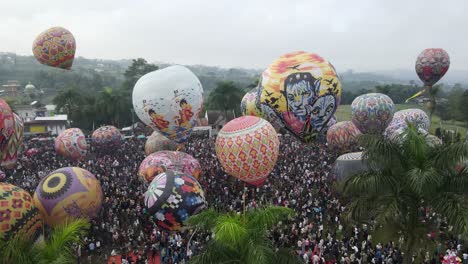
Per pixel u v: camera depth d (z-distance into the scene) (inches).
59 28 1952.5
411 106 4832.7
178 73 1245.1
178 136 1293.1
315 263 832.9
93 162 1857.8
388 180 588.4
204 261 515.5
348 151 1788.9
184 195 946.7
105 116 3412.9
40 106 4411.9
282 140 2460.6
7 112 992.2
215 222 526.0
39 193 926.4
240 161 1135.6
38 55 1967.3
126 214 1121.4
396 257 823.1
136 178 1469.0
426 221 646.5
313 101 1123.9
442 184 580.7
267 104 1167.0
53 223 917.2
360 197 611.8
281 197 1190.9
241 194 1253.7
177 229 957.8
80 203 927.7
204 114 3299.7
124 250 947.3
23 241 517.7
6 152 1019.3
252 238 497.4
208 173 1508.4
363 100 1685.5
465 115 3535.9
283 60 1177.4
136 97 1253.7
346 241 932.6
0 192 757.3
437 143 611.8
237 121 1187.3
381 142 597.9
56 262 467.8
